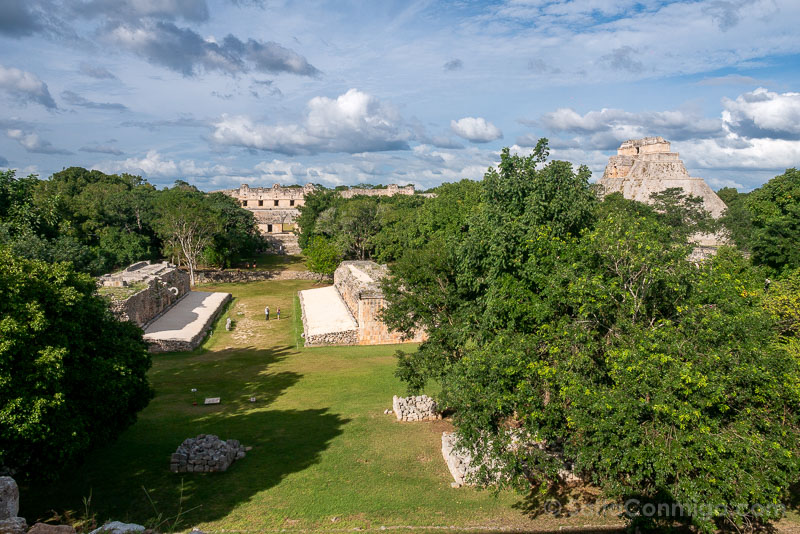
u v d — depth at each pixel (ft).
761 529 41.45
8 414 34.86
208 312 143.33
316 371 92.99
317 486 48.34
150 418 66.59
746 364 33.24
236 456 54.70
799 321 50.16
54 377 37.73
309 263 199.21
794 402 34.81
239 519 41.63
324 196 269.44
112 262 176.86
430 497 46.70
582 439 37.04
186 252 199.41
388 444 59.26
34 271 43.29
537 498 46.52
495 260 49.42
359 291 116.47
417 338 118.32
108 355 48.06
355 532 39.81
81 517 40.19
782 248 88.02
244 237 237.45
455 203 153.89
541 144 52.11
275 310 158.92
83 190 267.39
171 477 49.39
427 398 70.54
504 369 39.14
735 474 31.68
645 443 33.09
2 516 30.76
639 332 34.83
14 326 36.42
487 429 41.68
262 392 80.28
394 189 369.50
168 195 223.30
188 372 92.17
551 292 40.47
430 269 63.21
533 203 48.80
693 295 37.76
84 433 40.78
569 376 35.83
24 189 98.53
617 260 39.42
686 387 31.96
